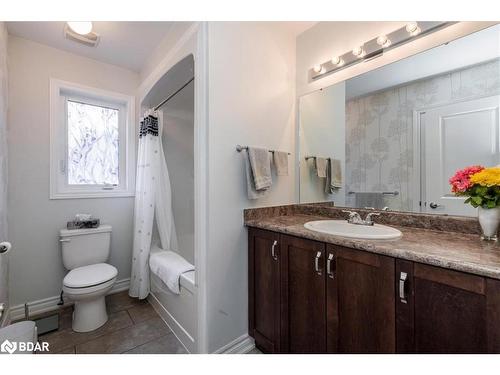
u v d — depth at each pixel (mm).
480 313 791
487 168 1109
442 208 1332
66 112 2328
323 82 1888
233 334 1593
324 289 1224
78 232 2133
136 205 2383
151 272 2244
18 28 1922
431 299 893
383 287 1016
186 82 2111
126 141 2643
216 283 1509
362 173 1675
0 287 1565
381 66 1564
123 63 2500
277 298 1462
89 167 2449
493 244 1041
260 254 1577
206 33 1479
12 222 1998
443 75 1328
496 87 1179
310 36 1964
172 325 1818
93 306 1854
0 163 1557
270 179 1717
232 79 1595
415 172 1439
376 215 1580
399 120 1497
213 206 1490
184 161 2674
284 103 1975
